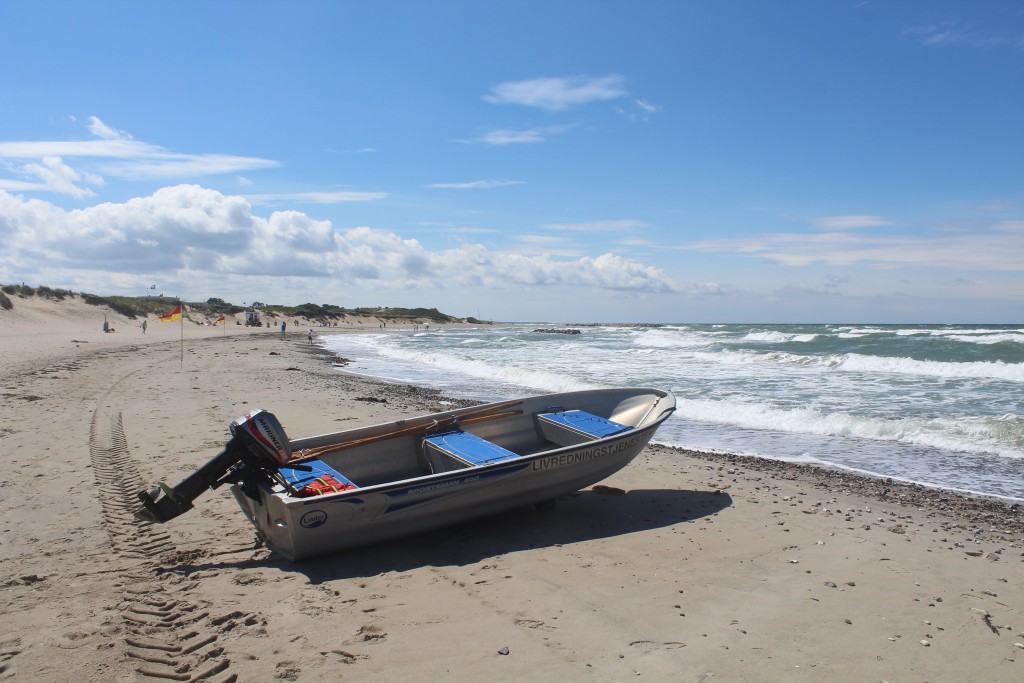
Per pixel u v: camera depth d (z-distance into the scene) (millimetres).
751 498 7891
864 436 12602
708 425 13906
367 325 128750
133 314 60031
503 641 4121
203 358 28594
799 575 5430
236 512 6711
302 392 17500
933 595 5078
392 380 23656
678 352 36562
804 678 3783
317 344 54562
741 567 5586
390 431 7273
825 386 19797
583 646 4090
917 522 7184
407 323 146750
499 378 24500
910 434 12430
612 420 8812
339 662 3797
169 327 62938
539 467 6398
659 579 5277
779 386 19844
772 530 6645
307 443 6758
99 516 6379
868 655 4086
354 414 13547
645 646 4117
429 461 7230
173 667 3664
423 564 5508
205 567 5262
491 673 3715
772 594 5023
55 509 6559
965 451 11219
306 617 4395
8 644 3869
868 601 4930
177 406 13602
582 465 6773
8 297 46188
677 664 3895
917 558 5930
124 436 10203
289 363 29578
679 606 4758
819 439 12398
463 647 4027
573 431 7797
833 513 7367
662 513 7191
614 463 7145
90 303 56281
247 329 77125
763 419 14234
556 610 4625
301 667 3717
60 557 5332
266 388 18016
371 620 4379
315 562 5453
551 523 6758
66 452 9016
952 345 33000
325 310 128875
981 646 4242
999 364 22141
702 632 4340
